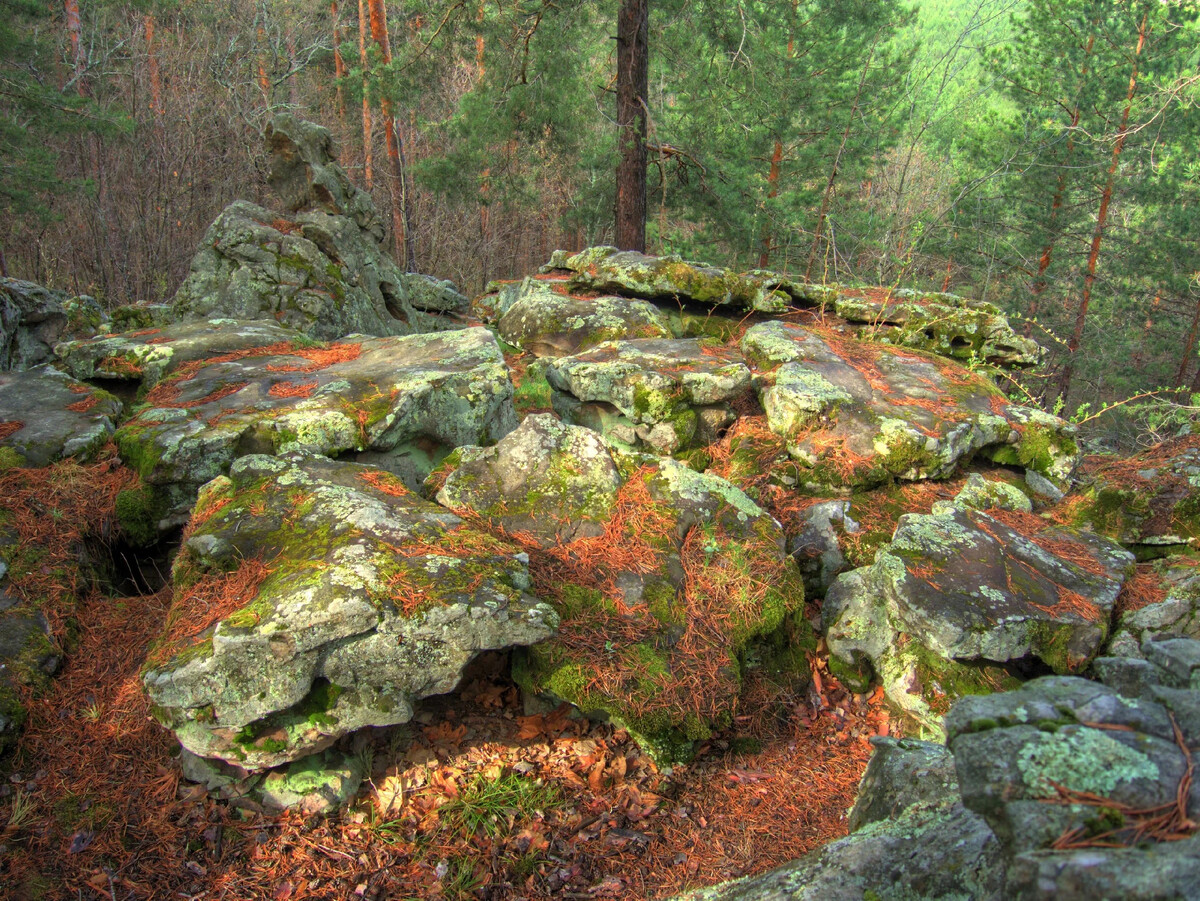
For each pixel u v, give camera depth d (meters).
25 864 2.78
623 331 7.47
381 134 21.28
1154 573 4.29
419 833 3.04
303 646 2.88
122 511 4.30
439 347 5.84
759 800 3.36
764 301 8.65
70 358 5.79
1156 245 15.61
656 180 15.09
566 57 12.34
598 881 2.94
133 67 16.98
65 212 16.47
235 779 3.08
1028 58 15.18
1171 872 1.34
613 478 4.20
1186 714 1.76
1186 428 5.39
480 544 3.51
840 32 15.66
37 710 3.36
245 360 5.80
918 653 3.83
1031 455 5.51
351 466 4.20
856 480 5.08
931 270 17.11
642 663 3.41
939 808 2.32
